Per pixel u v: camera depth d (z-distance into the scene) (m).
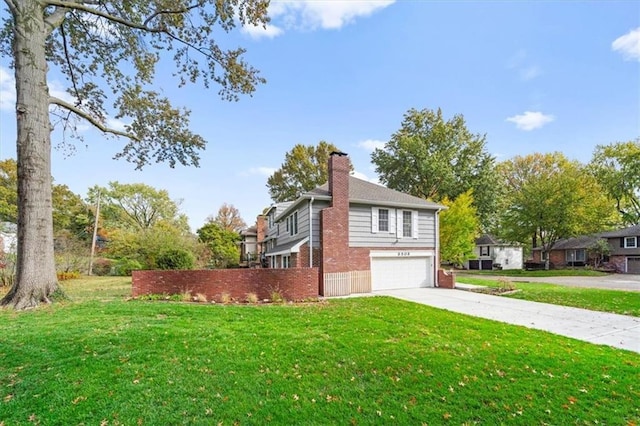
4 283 15.33
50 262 9.95
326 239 14.40
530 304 11.52
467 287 16.56
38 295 9.51
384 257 16.50
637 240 32.47
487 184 30.84
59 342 6.02
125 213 41.72
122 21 11.55
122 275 24.08
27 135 9.68
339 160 15.16
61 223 33.28
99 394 4.22
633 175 34.97
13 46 10.92
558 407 4.06
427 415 3.86
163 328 7.03
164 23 12.56
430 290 15.98
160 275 12.24
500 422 3.74
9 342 6.00
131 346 5.89
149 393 4.26
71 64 13.74
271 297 12.11
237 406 4.00
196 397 4.20
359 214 15.95
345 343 6.27
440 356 5.63
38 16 9.95
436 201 31.41
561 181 29.27
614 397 4.32
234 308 9.75
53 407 3.93
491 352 5.88
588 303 11.66
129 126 15.02
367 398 4.24
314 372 4.98
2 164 29.58
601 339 7.08
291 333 6.93
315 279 12.85
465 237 23.58
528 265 38.81
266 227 32.19
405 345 6.19
